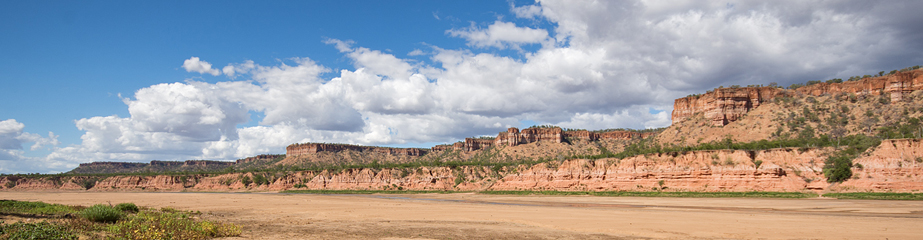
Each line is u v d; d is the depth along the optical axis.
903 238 38.66
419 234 40.12
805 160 104.00
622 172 126.38
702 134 177.12
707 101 187.50
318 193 176.50
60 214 46.91
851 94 158.12
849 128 140.38
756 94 179.75
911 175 86.88
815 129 147.50
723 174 109.25
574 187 133.38
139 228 32.44
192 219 47.03
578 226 48.28
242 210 74.44
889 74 157.88
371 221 53.41
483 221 54.09
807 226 47.25
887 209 65.94
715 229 45.16
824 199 86.06
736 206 77.38
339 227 44.88
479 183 173.38
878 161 92.06
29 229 29.11
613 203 91.81
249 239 32.44
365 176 197.25
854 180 92.31
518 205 89.25
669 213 64.88
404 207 82.75
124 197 136.25
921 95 137.25
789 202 81.94
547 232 42.84
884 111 140.12
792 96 176.75
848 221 51.59
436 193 161.75
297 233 37.97
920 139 90.88
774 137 152.12
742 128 168.12
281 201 106.44
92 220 38.19
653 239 38.47
